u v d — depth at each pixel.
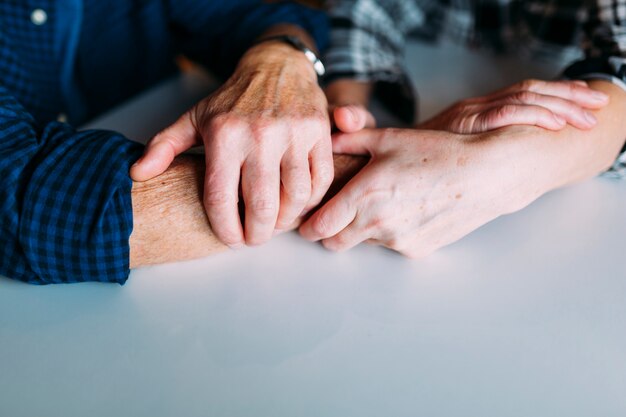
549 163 0.50
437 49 0.90
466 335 0.45
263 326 0.45
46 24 0.65
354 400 0.41
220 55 0.73
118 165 0.47
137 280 0.49
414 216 0.48
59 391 0.42
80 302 0.47
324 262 0.50
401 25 0.90
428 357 0.43
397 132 0.52
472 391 0.42
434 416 0.40
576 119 0.52
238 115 0.48
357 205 0.49
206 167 0.47
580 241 0.52
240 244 0.48
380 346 0.44
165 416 0.40
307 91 0.53
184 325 0.45
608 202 0.56
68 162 0.47
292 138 0.47
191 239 0.48
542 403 0.41
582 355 0.44
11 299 0.47
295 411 0.41
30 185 0.46
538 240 0.52
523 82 0.56
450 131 0.54
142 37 0.77
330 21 0.80
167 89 0.75
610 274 0.49
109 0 0.73
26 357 0.43
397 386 0.42
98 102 0.78
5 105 0.50
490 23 0.85
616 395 0.42
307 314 0.46
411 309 0.46
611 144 0.55
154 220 0.47
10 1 0.63
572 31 0.78
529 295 0.47
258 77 0.53
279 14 0.72
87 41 0.73
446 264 0.50
